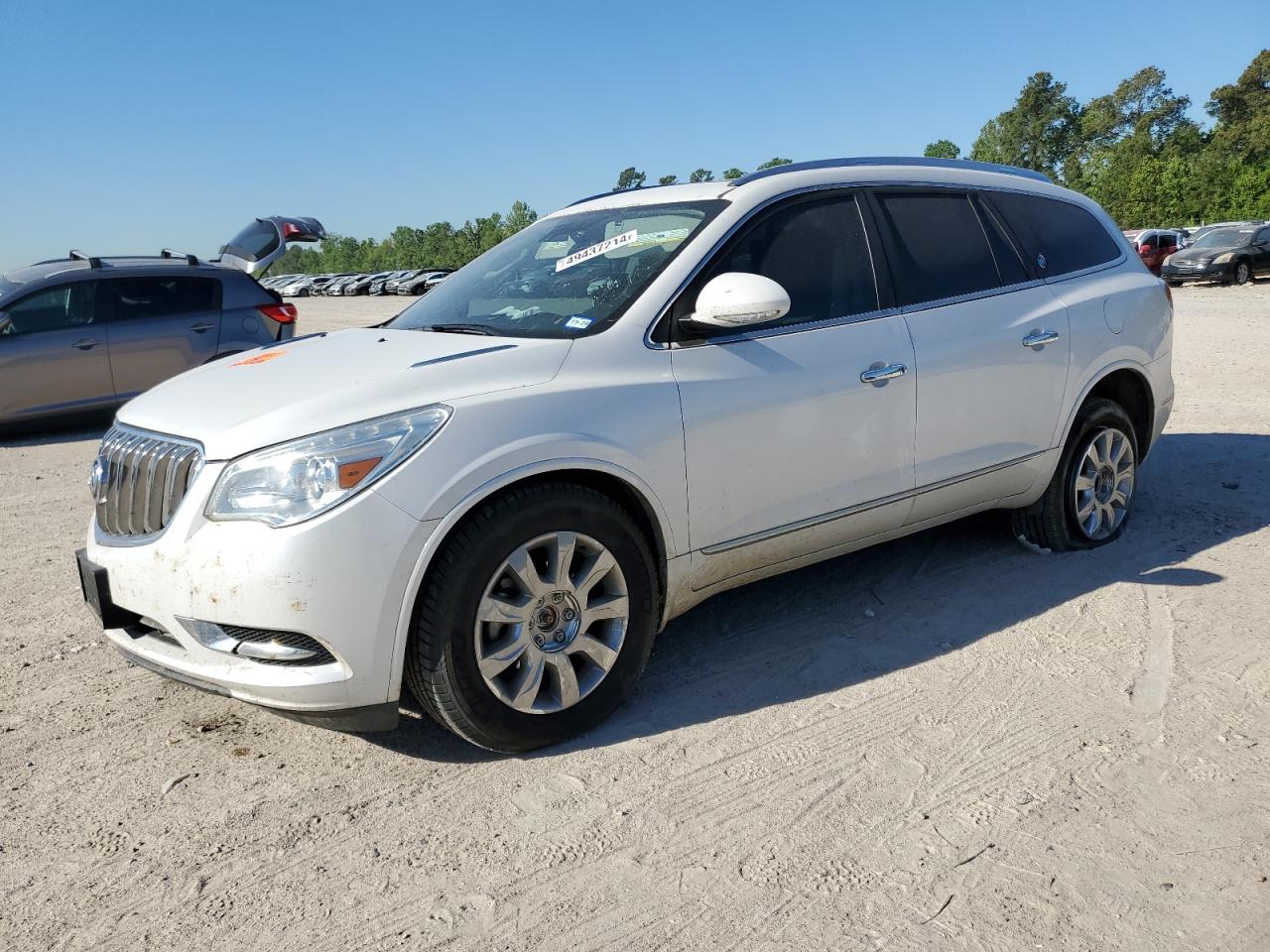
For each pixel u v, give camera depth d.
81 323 9.56
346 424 2.74
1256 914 2.18
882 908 2.24
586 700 3.08
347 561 2.65
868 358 3.67
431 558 2.75
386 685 2.76
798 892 2.31
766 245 3.57
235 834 2.65
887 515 3.84
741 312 3.11
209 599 2.71
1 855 2.59
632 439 3.09
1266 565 4.42
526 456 2.88
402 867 2.48
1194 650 3.58
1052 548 4.65
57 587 4.84
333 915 2.31
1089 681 3.36
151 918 2.32
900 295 3.88
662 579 3.30
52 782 2.95
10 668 3.83
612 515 3.05
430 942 2.20
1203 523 5.09
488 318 3.57
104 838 2.66
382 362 3.14
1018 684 3.36
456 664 2.80
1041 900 2.24
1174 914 2.19
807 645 3.76
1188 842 2.45
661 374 3.22
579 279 3.58
